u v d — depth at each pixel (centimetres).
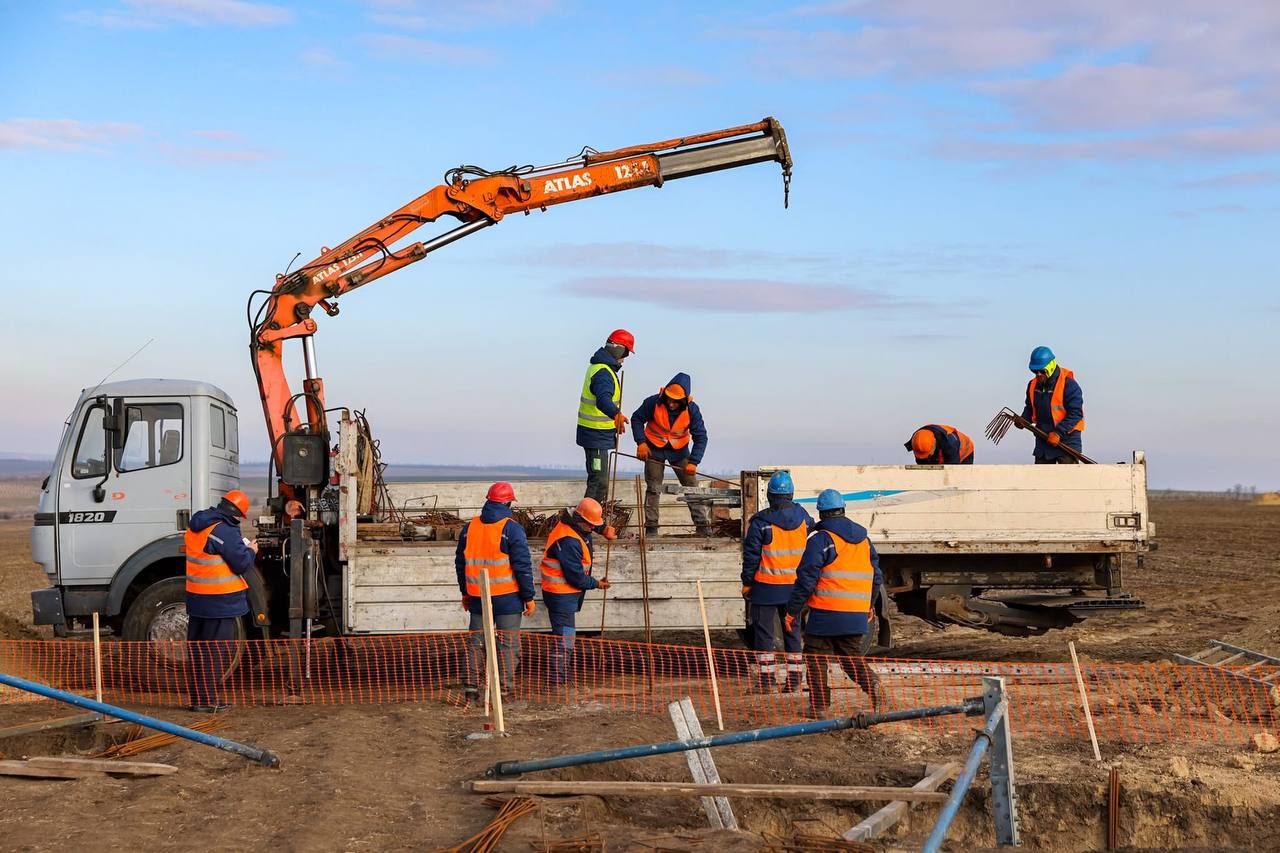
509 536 995
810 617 899
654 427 1213
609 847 624
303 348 1194
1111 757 819
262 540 1134
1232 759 813
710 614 1099
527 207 1262
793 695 991
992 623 1205
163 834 633
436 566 1073
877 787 733
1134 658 1276
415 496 1339
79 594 1119
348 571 1070
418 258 1231
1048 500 1169
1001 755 659
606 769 771
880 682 992
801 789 689
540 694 1024
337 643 1103
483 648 999
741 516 1152
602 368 1179
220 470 1181
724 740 692
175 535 1109
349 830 643
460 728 887
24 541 3966
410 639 1095
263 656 1090
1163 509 6062
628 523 1245
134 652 1075
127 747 809
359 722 891
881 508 1159
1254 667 1086
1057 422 1266
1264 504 7344
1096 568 1195
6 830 634
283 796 699
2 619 1381
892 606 1220
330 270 1200
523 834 643
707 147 1295
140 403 1142
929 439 1230
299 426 1171
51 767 740
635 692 1030
